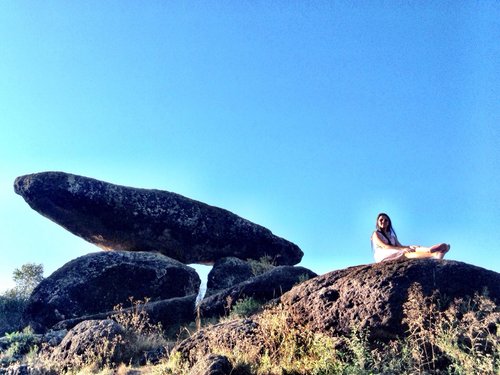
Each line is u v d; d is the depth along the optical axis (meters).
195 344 9.69
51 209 20.91
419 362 7.57
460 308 8.23
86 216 21.11
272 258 23.39
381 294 8.64
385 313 8.44
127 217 21.42
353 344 8.01
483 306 8.12
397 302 8.50
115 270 19.36
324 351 8.12
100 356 10.90
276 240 23.59
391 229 10.77
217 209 23.23
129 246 22.03
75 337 11.53
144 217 21.62
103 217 21.20
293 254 23.98
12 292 23.50
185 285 20.27
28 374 10.27
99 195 21.06
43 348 12.26
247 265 21.77
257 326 9.52
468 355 7.32
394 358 7.73
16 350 12.77
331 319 8.91
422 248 9.93
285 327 9.03
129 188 22.02
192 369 8.16
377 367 7.54
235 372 8.01
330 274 9.88
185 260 22.69
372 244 10.70
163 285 19.75
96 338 11.29
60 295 18.39
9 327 18.52
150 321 16.06
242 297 15.76
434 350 7.83
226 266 21.50
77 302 18.41
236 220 23.30
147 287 19.52
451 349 7.48
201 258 22.78
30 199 20.80
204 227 22.42
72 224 21.44
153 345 11.75
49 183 20.80
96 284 18.91
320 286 9.66
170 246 22.14
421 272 8.84
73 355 11.00
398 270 8.96
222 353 8.73
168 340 14.08
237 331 9.45
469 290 8.60
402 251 10.12
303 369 8.02
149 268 19.83
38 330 17.69
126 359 11.06
